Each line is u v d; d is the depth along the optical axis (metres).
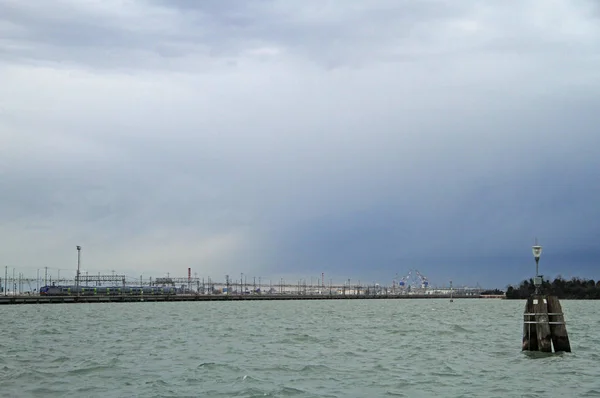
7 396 36.12
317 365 47.03
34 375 42.69
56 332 81.31
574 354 50.56
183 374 43.16
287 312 160.12
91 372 44.06
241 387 38.62
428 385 39.22
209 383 39.97
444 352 54.91
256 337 71.56
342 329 85.38
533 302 49.06
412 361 49.38
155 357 52.22
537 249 49.19
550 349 48.59
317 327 90.75
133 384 39.72
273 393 36.88
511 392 36.78
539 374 42.25
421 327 88.56
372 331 80.94
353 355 53.44
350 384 39.75
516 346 58.97
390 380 41.00
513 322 103.94
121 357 52.06
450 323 100.12
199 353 55.22
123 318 123.31
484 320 111.75
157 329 87.31
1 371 44.44
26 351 56.91
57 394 36.72
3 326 94.94
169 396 36.16
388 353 54.75
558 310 48.88
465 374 42.84
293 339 68.56
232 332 80.38
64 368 45.97
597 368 44.28
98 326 94.94
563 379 40.44
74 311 162.88
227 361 49.66
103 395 36.44
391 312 159.25
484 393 36.59
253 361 49.66
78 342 66.06
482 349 56.84
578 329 80.81
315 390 37.88
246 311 168.00
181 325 97.69
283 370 45.09
